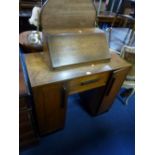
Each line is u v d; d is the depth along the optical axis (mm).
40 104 936
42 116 1049
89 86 1081
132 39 1831
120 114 1649
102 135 1414
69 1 938
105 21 2400
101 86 1201
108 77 1113
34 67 932
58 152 1235
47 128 1234
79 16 1039
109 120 1564
